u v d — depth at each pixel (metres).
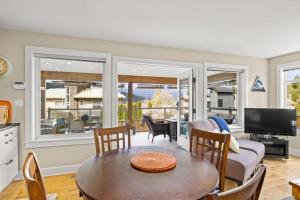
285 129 3.94
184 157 1.60
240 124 4.59
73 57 3.21
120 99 7.38
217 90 5.89
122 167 1.36
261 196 2.41
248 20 2.53
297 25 2.69
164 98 9.52
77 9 2.24
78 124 3.68
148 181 1.13
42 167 3.02
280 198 2.36
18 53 2.90
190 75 4.30
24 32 2.93
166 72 6.39
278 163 3.64
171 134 5.85
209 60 4.16
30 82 2.95
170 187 1.06
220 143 1.70
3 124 2.72
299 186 1.64
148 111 8.16
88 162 1.47
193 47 3.79
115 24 2.68
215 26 2.74
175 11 2.30
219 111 5.79
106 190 1.02
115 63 3.44
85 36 3.16
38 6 2.16
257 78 4.58
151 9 2.25
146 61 3.64
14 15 2.38
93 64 3.80
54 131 3.46
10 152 2.58
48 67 4.04
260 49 3.92
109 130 2.01
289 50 3.98
